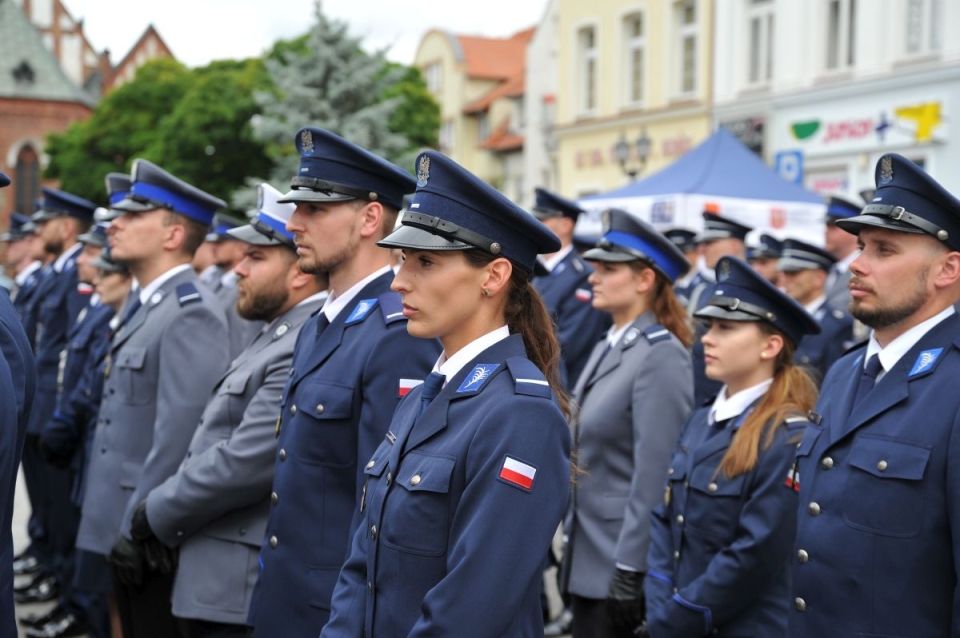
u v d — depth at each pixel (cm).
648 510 452
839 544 314
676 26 2352
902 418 312
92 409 598
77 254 946
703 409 431
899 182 321
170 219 521
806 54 1989
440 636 253
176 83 4903
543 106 3950
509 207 276
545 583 705
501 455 262
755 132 2103
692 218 1272
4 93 7094
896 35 1788
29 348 352
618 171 2539
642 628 426
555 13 4003
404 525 272
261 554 383
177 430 477
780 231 1293
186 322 492
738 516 390
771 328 411
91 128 4903
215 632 433
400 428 294
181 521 427
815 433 336
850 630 310
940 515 298
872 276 322
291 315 450
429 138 4094
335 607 295
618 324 505
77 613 671
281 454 378
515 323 288
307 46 2938
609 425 477
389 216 395
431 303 278
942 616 299
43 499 762
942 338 317
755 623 383
